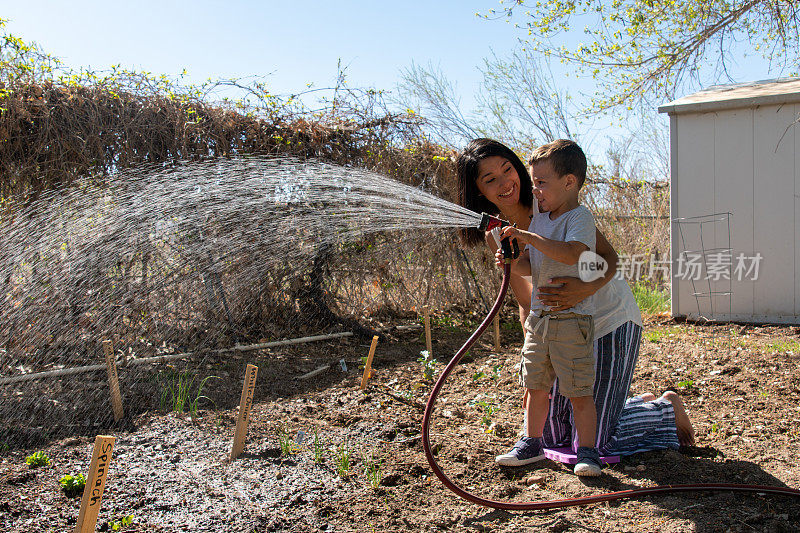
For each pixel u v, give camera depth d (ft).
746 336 23.57
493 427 12.60
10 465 10.69
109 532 8.31
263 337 19.97
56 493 9.54
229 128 19.43
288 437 11.98
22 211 16.58
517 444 10.77
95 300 17.22
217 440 11.96
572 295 9.47
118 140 17.67
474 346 21.40
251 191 19.71
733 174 26.76
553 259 9.25
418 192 19.61
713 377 16.85
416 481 10.10
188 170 18.61
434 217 11.03
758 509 8.71
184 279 18.53
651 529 8.20
